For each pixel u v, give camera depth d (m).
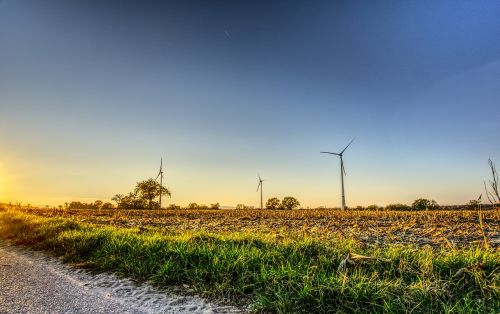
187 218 30.19
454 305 5.35
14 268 8.31
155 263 7.95
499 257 7.25
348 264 7.17
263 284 6.46
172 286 6.84
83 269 8.31
